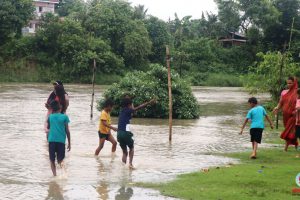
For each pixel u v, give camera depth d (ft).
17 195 26.66
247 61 239.30
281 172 32.04
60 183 29.71
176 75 78.13
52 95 42.42
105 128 39.24
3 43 197.57
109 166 35.35
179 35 253.44
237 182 29.40
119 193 27.43
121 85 76.13
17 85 159.63
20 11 194.08
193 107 76.23
